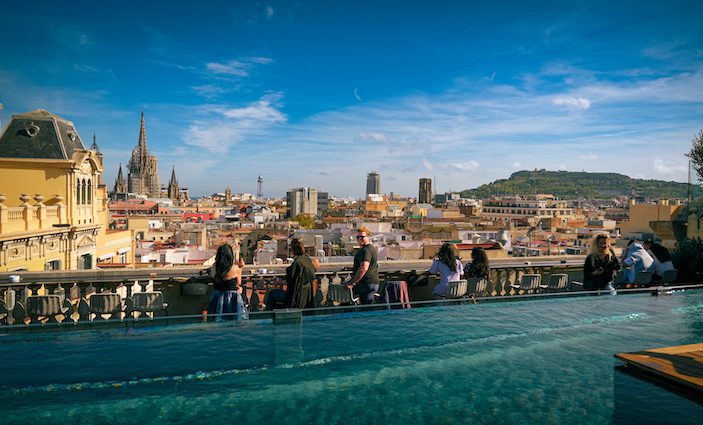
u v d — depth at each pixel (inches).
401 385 235.0
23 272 399.5
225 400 218.5
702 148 831.7
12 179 1117.1
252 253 3105.3
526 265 545.3
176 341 277.6
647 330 311.3
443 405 215.2
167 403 215.3
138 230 3828.7
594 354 270.7
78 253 1192.2
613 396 217.9
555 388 230.5
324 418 205.0
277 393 226.2
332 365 254.7
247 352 261.7
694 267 553.3
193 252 2282.2
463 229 3922.2
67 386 222.4
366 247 395.5
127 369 238.8
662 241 853.8
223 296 348.5
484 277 440.5
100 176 1552.7
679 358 231.5
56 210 1103.0
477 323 318.7
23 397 217.6
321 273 462.3
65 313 356.8
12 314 353.7
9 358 250.8
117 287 414.9
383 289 465.4
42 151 1142.3
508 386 233.9
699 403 201.6
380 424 198.4
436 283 497.7
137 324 277.0
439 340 289.9
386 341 286.0
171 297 426.3
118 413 207.6
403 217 5703.7
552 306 359.3
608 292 387.9
